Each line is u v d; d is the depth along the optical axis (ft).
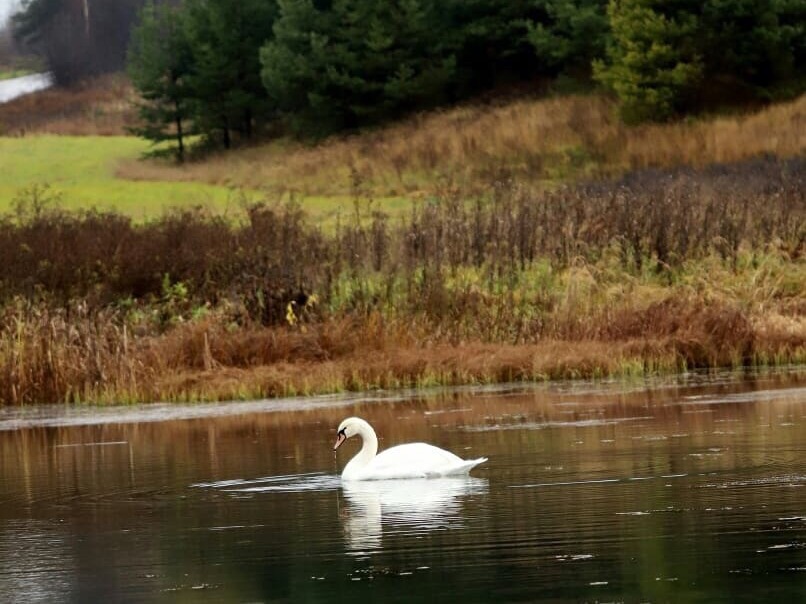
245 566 39.78
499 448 60.08
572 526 42.98
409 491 50.78
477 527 43.55
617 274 107.04
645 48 232.32
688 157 203.92
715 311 95.25
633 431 63.46
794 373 85.76
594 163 208.64
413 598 35.09
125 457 63.57
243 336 93.71
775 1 230.89
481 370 88.79
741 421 65.26
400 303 99.60
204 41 282.77
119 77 428.56
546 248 111.24
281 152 262.88
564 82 258.98
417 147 224.94
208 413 79.66
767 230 113.70
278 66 269.23
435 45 272.72
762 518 42.96
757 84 237.04
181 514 48.57
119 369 89.25
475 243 110.42
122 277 110.73
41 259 111.45
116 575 39.63
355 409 77.61
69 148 289.53
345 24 274.98
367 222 152.87
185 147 295.48
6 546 44.39
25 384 88.84
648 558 38.34
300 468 57.72
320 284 101.55
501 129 227.81
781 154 194.08
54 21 475.31
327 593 36.04
